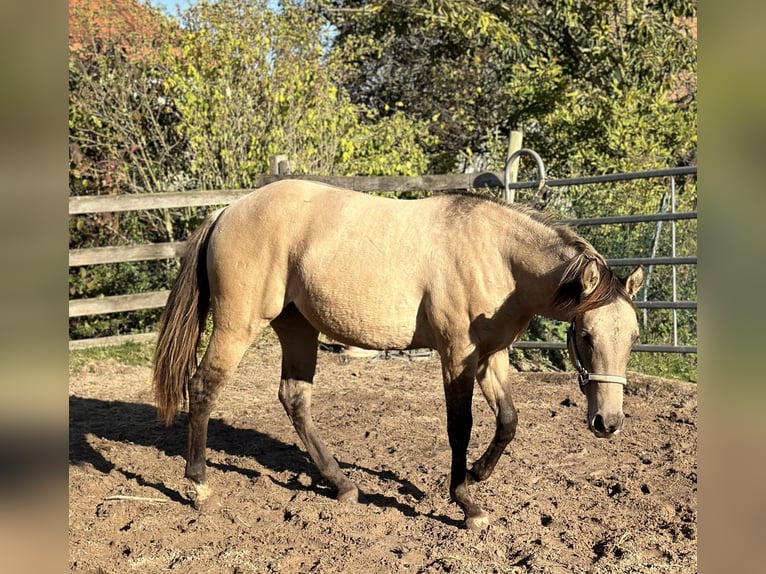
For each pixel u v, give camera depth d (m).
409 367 7.20
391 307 3.68
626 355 3.24
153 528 3.61
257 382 6.69
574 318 3.34
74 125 9.06
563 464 4.51
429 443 4.93
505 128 13.27
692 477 4.24
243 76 9.33
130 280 8.62
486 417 5.49
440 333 3.64
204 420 3.90
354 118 10.18
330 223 3.77
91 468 4.45
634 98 10.41
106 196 7.45
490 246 3.61
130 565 3.19
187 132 9.02
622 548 3.32
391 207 3.82
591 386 3.27
